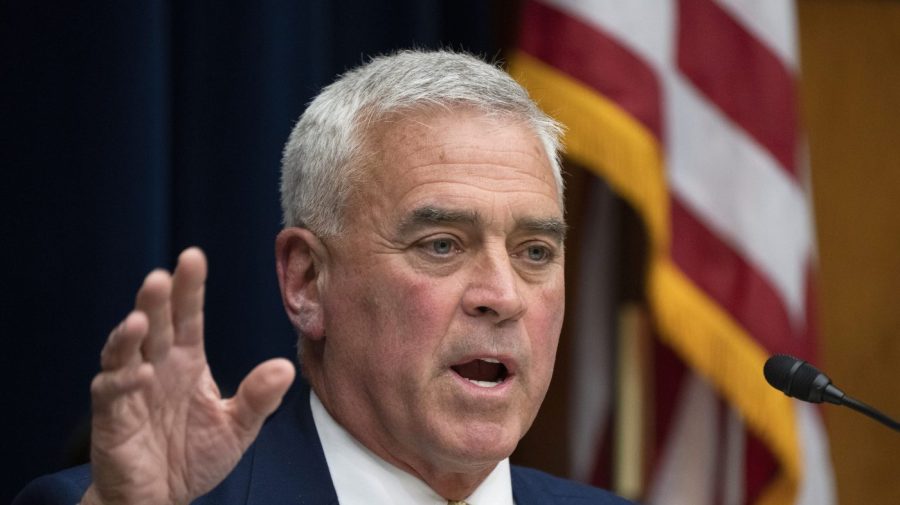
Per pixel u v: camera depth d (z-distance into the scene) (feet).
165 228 32.32
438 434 20.62
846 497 43.21
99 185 31.89
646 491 39.68
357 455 21.77
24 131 32.07
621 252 40.68
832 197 43.86
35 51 32.22
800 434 36.91
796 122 37.55
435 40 36.96
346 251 21.50
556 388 40.52
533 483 24.81
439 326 20.70
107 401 16.11
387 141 21.40
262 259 34.17
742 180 36.73
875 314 43.91
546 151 22.27
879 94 44.42
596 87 35.83
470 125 21.43
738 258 36.32
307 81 34.88
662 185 35.73
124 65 32.07
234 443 17.11
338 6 36.22
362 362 21.29
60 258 31.86
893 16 44.73
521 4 38.09
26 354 31.71
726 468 39.19
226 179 34.35
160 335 16.26
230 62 34.58
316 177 22.03
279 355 34.19
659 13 36.94
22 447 31.60
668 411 39.83
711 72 37.06
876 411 20.44
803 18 44.09
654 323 38.19
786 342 36.17
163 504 16.89
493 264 20.80
